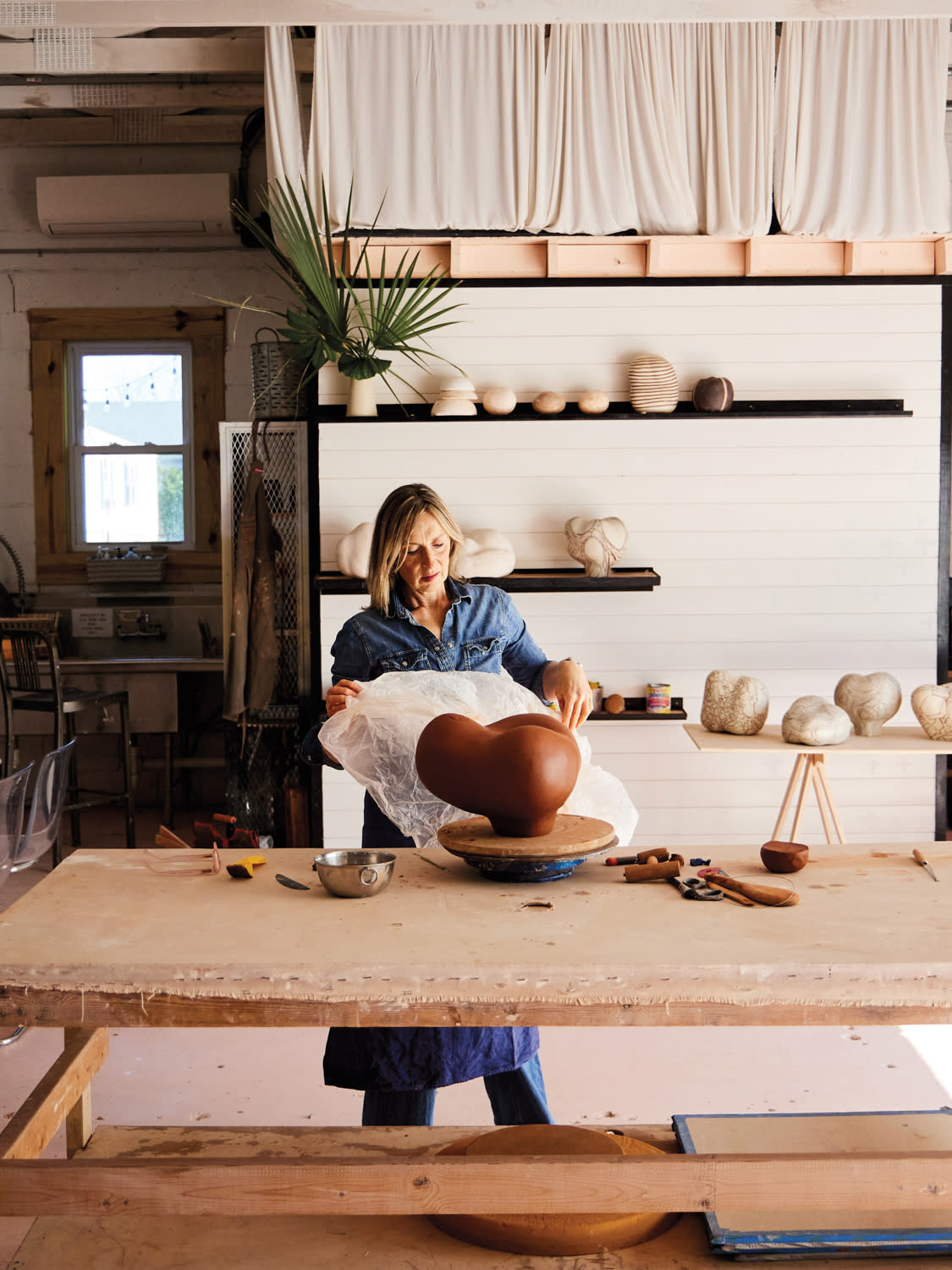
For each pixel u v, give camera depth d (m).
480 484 4.79
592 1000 1.40
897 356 4.79
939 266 4.73
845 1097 2.96
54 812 3.38
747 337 4.78
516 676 2.54
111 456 7.10
